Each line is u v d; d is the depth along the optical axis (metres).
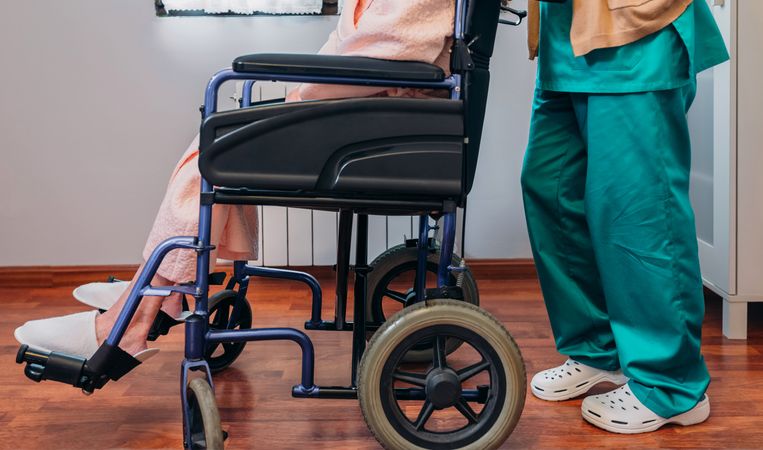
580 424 1.52
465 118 1.26
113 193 2.68
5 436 1.47
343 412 1.58
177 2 2.57
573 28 1.45
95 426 1.52
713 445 1.43
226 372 1.80
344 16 1.38
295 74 1.23
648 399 1.48
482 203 2.73
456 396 1.28
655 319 1.47
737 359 1.87
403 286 2.70
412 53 1.25
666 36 1.41
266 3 2.57
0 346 2.01
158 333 1.51
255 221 1.63
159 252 1.29
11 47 2.61
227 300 1.76
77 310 2.38
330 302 2.43
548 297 1.67
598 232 1.49
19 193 2.66
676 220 1.45
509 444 1.44
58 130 2.64
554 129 1.60
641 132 1.43
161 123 2.65
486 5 1.28
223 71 1.23
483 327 1.28
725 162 1.99
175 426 1.52
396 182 1.26
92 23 2.60
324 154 1.25
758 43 1.94
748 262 2.00
